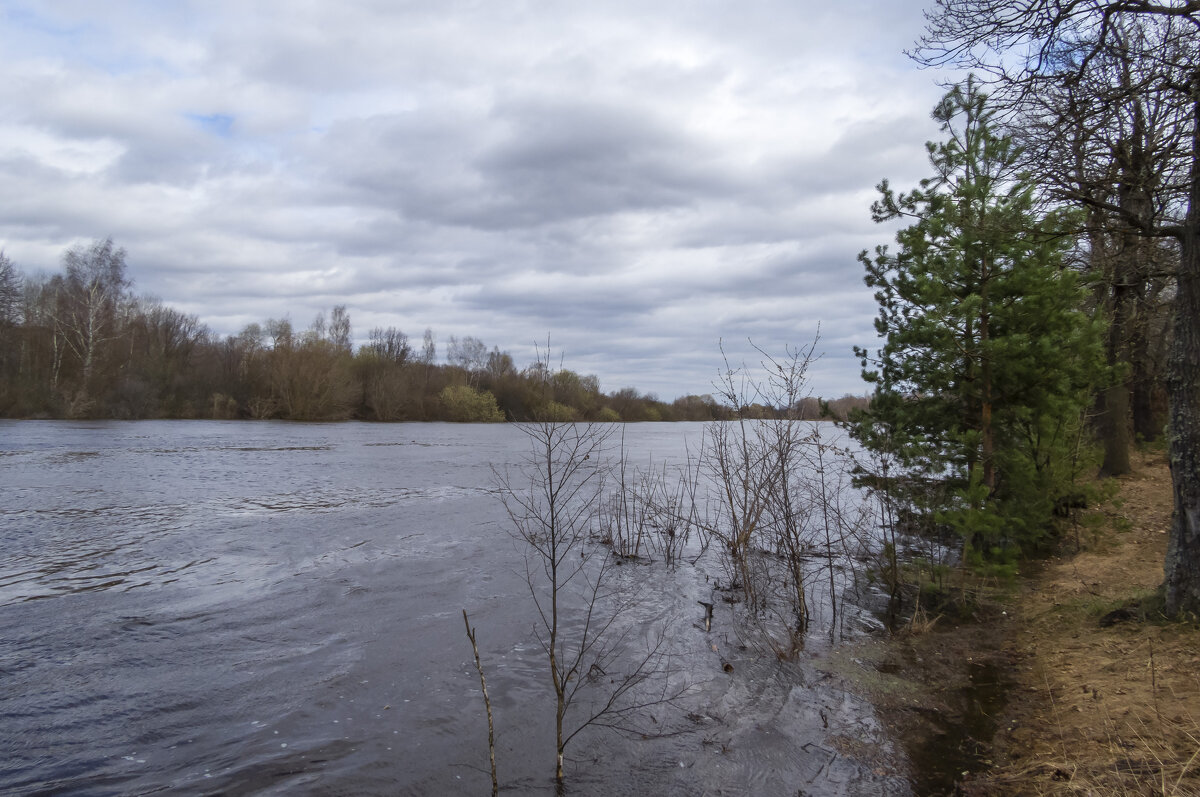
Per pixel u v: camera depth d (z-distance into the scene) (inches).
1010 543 444.1
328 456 1365.7
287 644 354.0
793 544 418.9
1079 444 558.3
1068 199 308.2
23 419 2150.6
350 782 224.7
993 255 422.0
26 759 238.8
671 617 400.8
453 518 708.0
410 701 286.8
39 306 2495.1
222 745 249.3
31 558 527.5
